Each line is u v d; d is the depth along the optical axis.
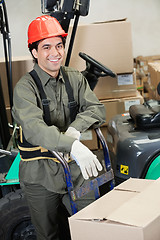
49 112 2.00
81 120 1.98
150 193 1.63
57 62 1.98
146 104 2.57
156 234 1.44
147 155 2.26
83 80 2.14
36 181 2.02
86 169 1.79
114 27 3.26
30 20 5.51
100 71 2.76
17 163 2.44
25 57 3.47
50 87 2.02
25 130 1.85
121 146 2.35
